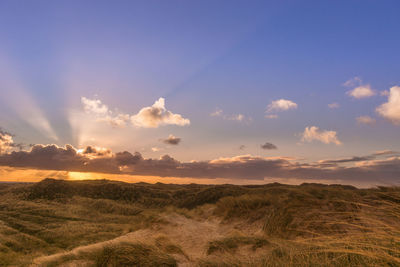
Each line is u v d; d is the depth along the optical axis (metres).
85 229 43.34
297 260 3.85
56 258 7.88
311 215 7.32
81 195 94.12
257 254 6.05
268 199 14.04
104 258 6.10
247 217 12.88
